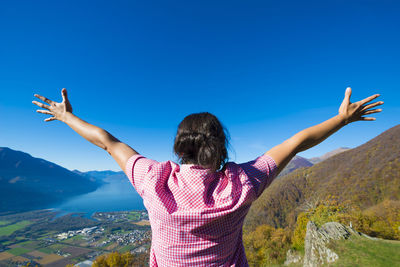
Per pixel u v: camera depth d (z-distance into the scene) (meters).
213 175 0.91
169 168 1.00
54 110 1.35
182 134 1.00
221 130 1.04
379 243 12.03
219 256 0.82
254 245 37.22
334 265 11.54
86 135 1.22
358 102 1.21
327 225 15.03
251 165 1.00
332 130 1.19
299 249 21.66
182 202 0.84
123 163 1.07
